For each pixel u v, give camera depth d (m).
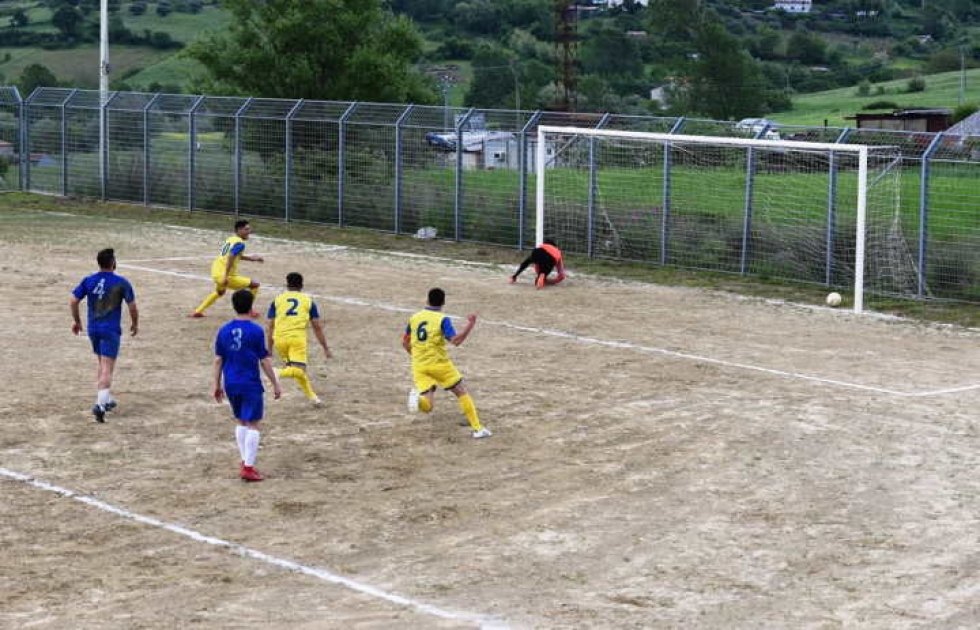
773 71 133.38
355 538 12.59
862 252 25.75
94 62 109.75
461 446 15.78
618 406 17.70
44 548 12.28
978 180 26.91
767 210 29.86
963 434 16.36
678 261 31.25
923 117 61.53
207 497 13.84
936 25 163.38
